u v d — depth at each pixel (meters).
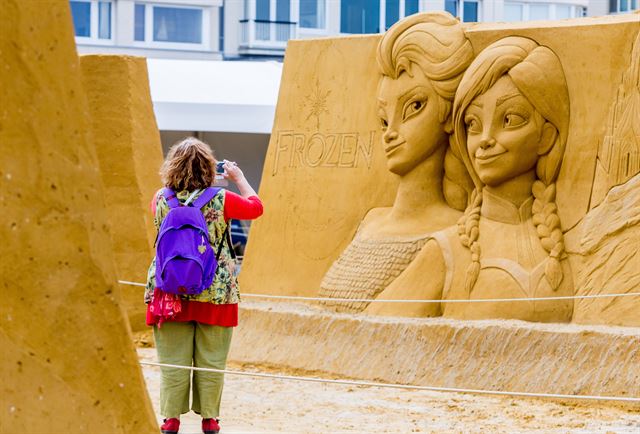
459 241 12.36
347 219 13.70
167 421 8.41
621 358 10.30
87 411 5.17
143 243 15.57
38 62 5.08
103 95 15.65
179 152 8.24
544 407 10.37
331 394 11.16
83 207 5.21
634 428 9.33
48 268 5.09
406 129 12.81
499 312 11.78
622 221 11.33
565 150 11.90
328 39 14.16
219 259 8.25
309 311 13.05
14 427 4.94
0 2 4.96
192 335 8.39
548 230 11.85
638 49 11.43
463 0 32.84
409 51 12.79
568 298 11.57
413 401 10.80
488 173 12.05
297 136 14.35
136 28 33.34
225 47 34.69
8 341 4.96
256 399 10.88
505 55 11.96
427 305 12.29
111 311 5.27
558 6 34.62
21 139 5.03
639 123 11.35
